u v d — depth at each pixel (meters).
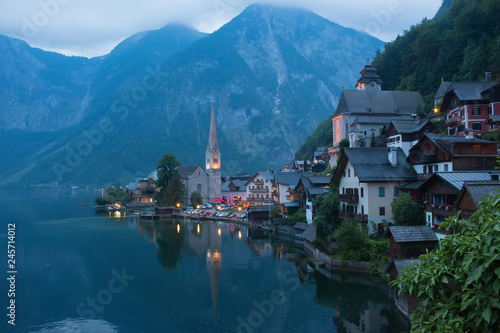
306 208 88.38
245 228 106.19
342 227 57.12
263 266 61.72
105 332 38.75
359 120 111.44
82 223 116.62
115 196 193.12
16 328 39.72
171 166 160.12
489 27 107.56
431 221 50.19
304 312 42.09
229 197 174.12
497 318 11.10
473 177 46.97
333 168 107.31
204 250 75.31
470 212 38.38
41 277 57.16
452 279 12.77
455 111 78.38
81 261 66.56
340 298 45.16
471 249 11.96
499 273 10.73
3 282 54.62
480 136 67.50
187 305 45.56
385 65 154.88
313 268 58.84
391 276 42.28
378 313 40.62
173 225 114.19
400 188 59.69
